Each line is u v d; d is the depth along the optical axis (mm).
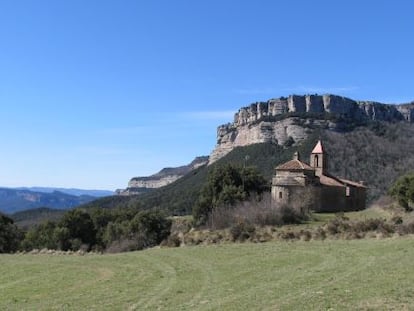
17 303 23859
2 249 93625
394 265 25719
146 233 85062
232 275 27484
